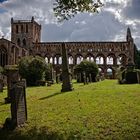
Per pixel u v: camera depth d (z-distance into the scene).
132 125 12.48
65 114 15.39
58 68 118.75
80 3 16.11
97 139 11.25
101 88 28.30
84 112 15.42
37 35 127.50
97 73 54.81
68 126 13.06
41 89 35.72
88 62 54.84
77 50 120.69
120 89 25.31
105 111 15.23
